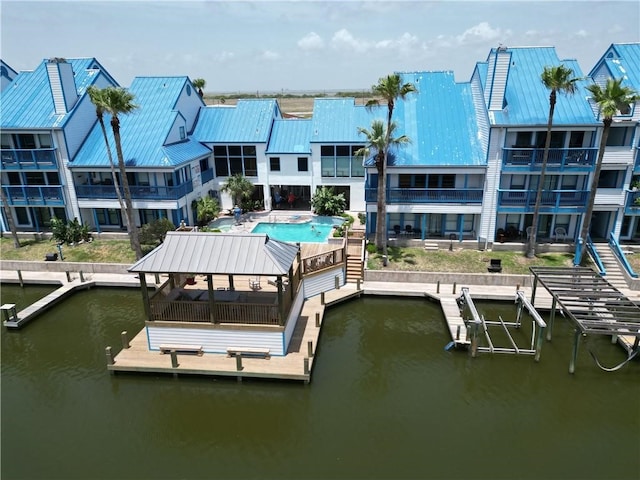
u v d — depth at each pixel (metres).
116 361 19.69
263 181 38.94
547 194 29.70
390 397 18.53
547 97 29.28
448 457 15.44
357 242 31.72
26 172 34.47
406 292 26.39
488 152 29.05
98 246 32.59
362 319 24.75
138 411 17.83
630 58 30.03
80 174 34.25
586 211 27.42
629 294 25.75
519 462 15.23
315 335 21.92
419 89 34.06
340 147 36.62
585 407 17.92
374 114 37.69
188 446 16.08
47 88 34.91
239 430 16.84
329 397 18.52
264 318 19.72
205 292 22.66
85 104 34.34
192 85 39.59
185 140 37.00
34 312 24.61
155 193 32.81
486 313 25.03
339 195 37.34
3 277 28.94
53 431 16.75
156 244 32.22
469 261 29.41
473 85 32.62
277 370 18.97
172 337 20.27
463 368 20.42
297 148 37.94
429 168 29.88
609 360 20.83
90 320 24.70
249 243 19.34
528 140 29.22
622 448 15.85
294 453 15.68
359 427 16.89
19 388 19.22
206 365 19.31
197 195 36.50
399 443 16.06
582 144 29.05
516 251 30.56
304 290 25.62
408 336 23.09
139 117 35.56
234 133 38.81
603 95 24.53
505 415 17.50
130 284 28.00
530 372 20.05
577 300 20.58
